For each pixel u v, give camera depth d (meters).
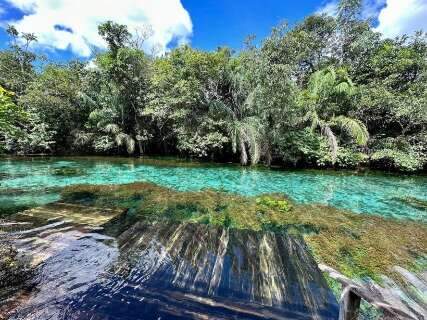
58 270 2.87
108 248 3.46
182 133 12.93
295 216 5.18
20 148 13.58
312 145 11.68
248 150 12.58
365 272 3.22
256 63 11.66
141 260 3.19
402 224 5.00
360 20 13.48
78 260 3.11
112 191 6.62
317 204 6.23
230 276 2.92
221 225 4.56
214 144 12.20
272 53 11.35
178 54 13.13
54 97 14.06
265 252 3.58
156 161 12.98
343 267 3.31
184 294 2.55
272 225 4.68
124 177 8.80
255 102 11.94
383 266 3.38
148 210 5.22
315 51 13.98
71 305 2.31
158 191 6.77
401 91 12.56
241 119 12.93
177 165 11.86
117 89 13.96
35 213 4.75
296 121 11.88
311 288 2.76
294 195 7.16
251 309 2.38
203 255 3.39
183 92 12.18
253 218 4.98
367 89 11.88
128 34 13.37
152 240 3.78
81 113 15.41
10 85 15.70
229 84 13.45
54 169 9.90
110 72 13.30
